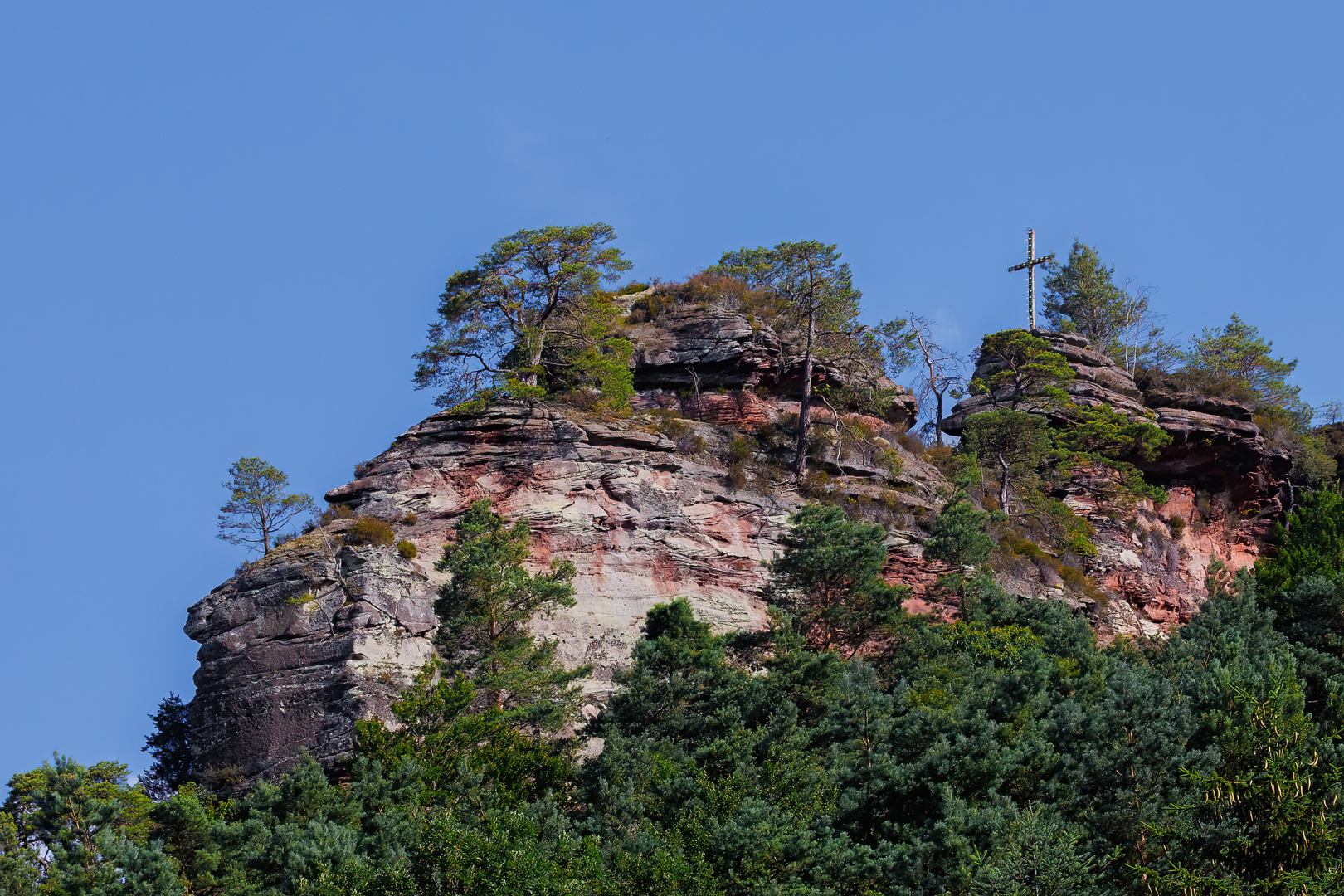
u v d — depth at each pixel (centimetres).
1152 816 8031
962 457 16288
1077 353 19675
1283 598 13275
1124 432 17900
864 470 14850
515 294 14712
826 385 15800
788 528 13800
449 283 14662
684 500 13600
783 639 10994
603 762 9550
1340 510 16512
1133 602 16100
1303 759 7325
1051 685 10688
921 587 13938
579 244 14825
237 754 11381
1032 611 12825
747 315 16175
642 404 15375
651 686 10412
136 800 10481
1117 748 8569
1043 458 17112
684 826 8544
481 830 8000
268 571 12119
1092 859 7744
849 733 9838
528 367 14212
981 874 7481
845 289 16175
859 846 8206
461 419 13700
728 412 15150
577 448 13575
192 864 9081
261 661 11681
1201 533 18162
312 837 8700
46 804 9831
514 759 9875
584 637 12575
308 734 11244
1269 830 6938
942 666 11312
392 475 13262
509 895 7275
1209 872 7125
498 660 11062
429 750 9994
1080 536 16212
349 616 11762
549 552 12988
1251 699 7900
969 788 8731
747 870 8094
